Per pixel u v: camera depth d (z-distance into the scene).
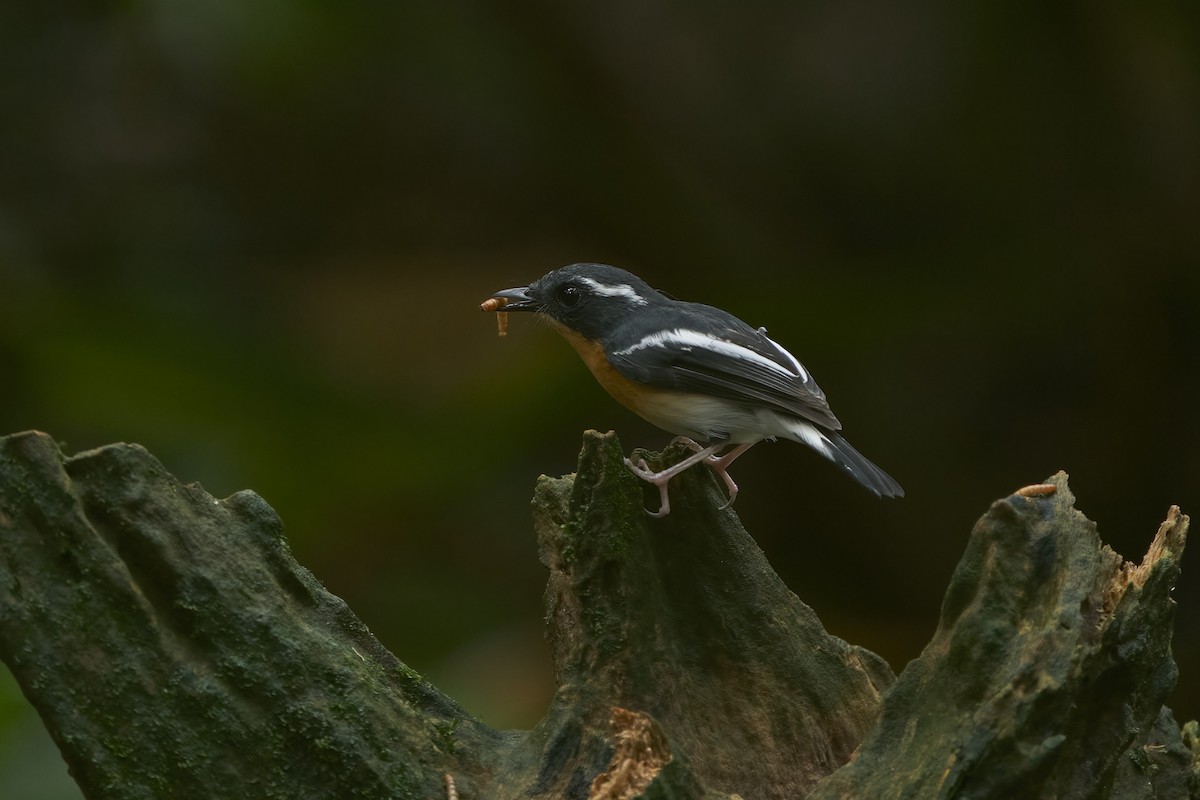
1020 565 4.78
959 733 4.63
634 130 15.80
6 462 4.58
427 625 11.55
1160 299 13.50
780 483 13.76
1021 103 14.91
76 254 15.24
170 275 15.32
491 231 17.05
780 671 5.48
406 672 5.19
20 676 4.57
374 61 16.48
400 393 14.34
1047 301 13.86
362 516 12.27
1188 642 12.45
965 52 15.91
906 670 4.92
